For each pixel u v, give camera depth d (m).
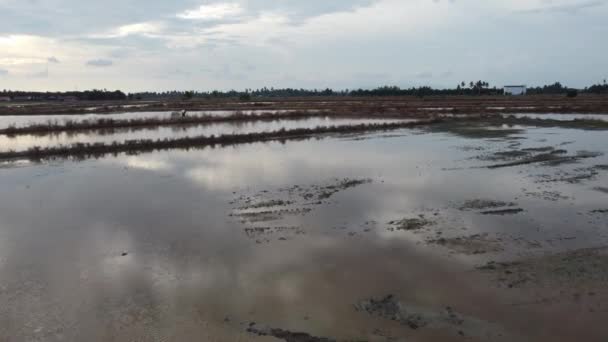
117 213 12.56
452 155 20.70
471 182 15.12
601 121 33.44
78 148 23.53
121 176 17.69
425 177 16.11
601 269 8.01
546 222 10.77
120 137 30.56
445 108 54.75
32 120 44.91
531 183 14.73
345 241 9.91
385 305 7.02
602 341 5.91
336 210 12.30
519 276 7.86
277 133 29.47
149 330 6.55
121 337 6.41
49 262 9.17
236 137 27.58
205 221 11.65
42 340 6.40
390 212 11.98
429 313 6.73
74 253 9.64
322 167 18.53
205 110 58.50
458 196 13.37
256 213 12.23
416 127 33.84
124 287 7.96
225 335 6.34
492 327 6.29
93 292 7.80
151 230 11.04
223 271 8.51
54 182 16.75
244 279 8.12
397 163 19.03
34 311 7.21
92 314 7.07
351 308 6.96
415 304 7.02
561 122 34.09
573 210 11.66
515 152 20.86
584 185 14.24
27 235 10.87
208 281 8.09
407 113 47.47
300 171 17.80
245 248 9.67
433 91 127.25
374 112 50.09
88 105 77.00
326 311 6.90
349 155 21.44
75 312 7.15
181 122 40.38
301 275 8.21
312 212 12.17
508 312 6.68
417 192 13.99
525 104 59.53
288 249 9.54
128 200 13.95
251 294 7.54
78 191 15.27
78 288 7.98
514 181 15.08
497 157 19.75
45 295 7.74
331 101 84.88
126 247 9.95
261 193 14.37
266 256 9.19
